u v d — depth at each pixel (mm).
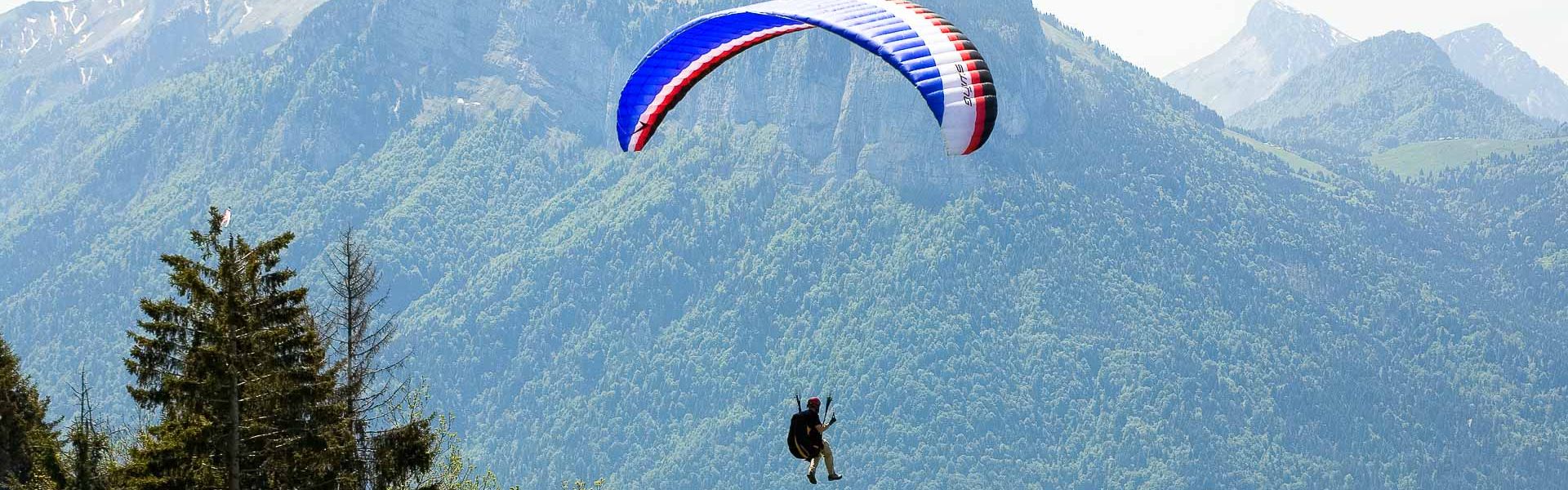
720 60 50750
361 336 60031
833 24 43875
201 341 45375
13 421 62438
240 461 46219
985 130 41062
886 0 45469
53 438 57781
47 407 67438
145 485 44438
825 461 39688
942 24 43469
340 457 48406
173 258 45500
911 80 41812
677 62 50531
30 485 55875
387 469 53406
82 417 57344
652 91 51156
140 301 45844
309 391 47469
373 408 56875
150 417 49062
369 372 59156
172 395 44719
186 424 44688
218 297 45281
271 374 46219
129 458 48781
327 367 52625
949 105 41125
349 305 60219
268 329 46656
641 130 51094
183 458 44625
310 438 47688
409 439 54312
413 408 57031
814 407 40000
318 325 57375
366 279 61125
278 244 47562
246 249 46438
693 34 48875
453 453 56938
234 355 45250
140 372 45781
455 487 56312
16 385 65188
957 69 41688
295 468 47062
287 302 47688
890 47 42625
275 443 46562
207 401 45156
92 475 55062
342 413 50156
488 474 58312
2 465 61781
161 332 45812
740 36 49375
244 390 45625
